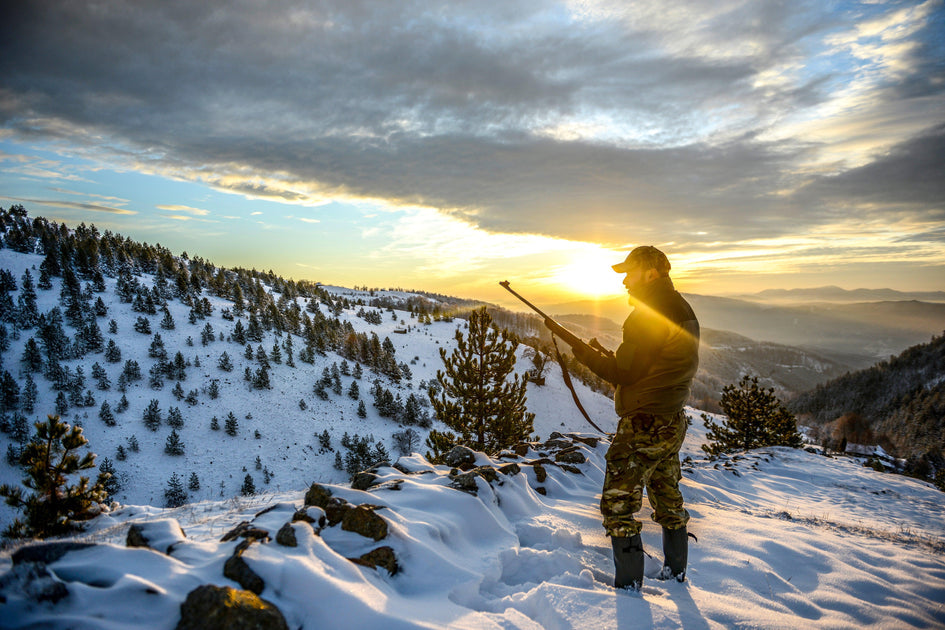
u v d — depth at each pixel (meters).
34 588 1.54
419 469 3.99
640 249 2.50
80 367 113.75
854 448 63.38
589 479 5.35
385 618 1.70
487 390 12.52
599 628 1.95
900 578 2.79
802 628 2.07
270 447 102.12
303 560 1.91
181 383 117.62
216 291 189.12
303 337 162.62
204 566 1.89
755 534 3.45
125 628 1.46
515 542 3.00
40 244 182.00
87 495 5.57
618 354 2.46
